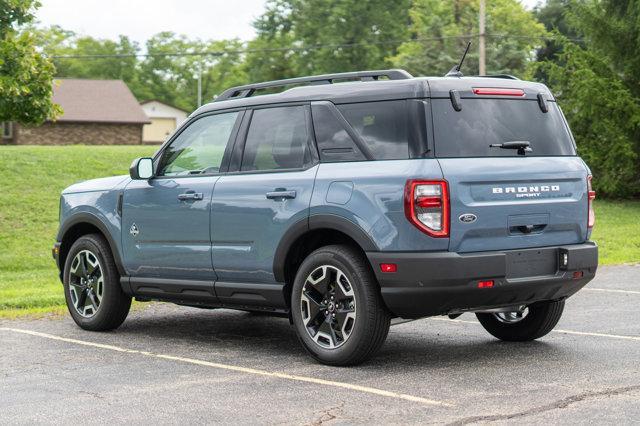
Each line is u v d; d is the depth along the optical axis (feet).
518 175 23.75
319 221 24.07
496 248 23.39
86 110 221.05
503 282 23.22
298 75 230.27
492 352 25.85
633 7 97.45
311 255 24.41
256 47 241.96
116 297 30.14
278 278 25.36
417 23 229.45
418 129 23.07
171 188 28.09
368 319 23.34
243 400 20.62
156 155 29.14
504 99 24.48
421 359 24.99
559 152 25.11
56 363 25.26
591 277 25.08
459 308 23.39
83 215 30.83
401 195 22.66
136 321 33.09
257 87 27.25
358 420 18.63
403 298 22.72
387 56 225.15
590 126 99.45
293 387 21.83
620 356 24.76
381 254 22.85
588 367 23.36
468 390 21.06
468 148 23.35
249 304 26.50
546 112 25.26
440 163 22.77
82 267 31.07
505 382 21.81
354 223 23.32
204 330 30.94
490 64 180.65
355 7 223.10
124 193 29.58
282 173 25.43
